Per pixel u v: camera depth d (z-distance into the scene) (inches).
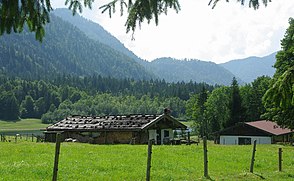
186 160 805.9
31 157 764.0
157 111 6899.6
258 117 3371.1
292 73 379.2
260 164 799.7
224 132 2596.0
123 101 7357.3
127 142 1513.3
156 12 264.5
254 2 279.4
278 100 384.8
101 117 1721.2
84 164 672.4
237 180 597.6
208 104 3794.3
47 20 271.6
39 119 6830.7
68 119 1769.2
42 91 7721.5
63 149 967.6
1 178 509.0
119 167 657.6
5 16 248.1
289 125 1718.8
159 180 560.4
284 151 1170.6
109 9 279.6
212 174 640.4
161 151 973.2
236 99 3102.9
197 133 4126.5
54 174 419.5
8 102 6496.1
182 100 7283.5
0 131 4653.1
